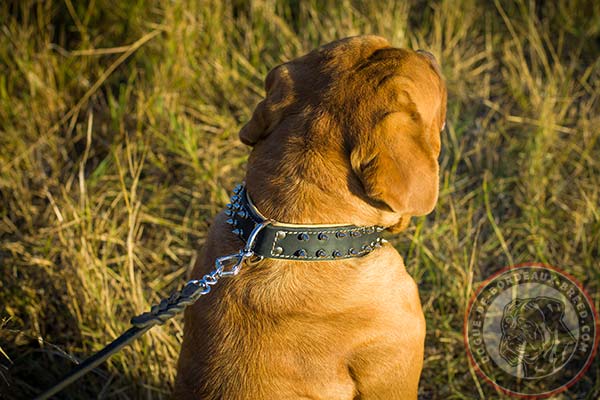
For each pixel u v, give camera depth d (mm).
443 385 3553
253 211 2365
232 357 2318
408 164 2189
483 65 4980
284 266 2346
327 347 2314
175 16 4766
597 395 3457
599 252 3924
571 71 4738
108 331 3381
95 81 4863
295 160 2334
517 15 5238
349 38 2508
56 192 4203
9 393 3225
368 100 2295
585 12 5195
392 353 2396
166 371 3330
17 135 4406
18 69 4762
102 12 5051
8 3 4965
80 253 3566
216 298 2387
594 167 4359
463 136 4586
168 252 3977
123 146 4406
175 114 4527
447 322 3684
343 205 2311
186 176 4324
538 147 4320
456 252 3859
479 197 4207
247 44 4945
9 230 3986
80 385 3406
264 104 2441
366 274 2395
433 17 5227
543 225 4059
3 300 3535
